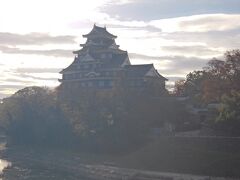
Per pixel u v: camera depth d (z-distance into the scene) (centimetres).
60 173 10569
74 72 17288
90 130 13400
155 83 14450
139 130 12194
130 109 12569
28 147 15525
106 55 17088
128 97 12825
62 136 14625
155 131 12256
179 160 10169
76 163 11875
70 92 14588
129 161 11288
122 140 12406
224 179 8675
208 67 13475
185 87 15688
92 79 16525
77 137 14012
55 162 12331
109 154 12575
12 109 17088
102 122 13000
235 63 11638
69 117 14250
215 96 11550
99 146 13038
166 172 9888
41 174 10400
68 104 14288
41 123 15600
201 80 14625
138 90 13638
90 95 13650
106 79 16312
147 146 11606
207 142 10231
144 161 10875
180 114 12656
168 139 11150
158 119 12488
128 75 15938
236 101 10144
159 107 12600
